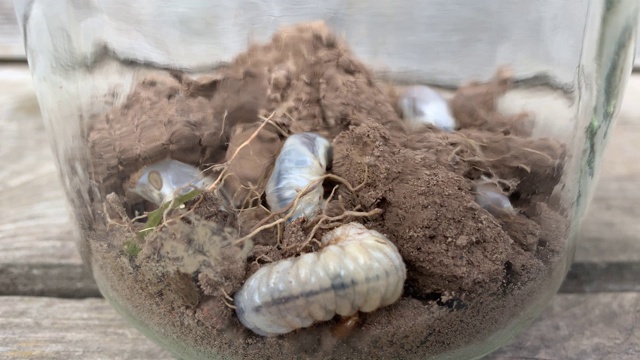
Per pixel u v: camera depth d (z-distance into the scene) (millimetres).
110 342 96
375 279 62
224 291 66
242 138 78
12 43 211
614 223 121
